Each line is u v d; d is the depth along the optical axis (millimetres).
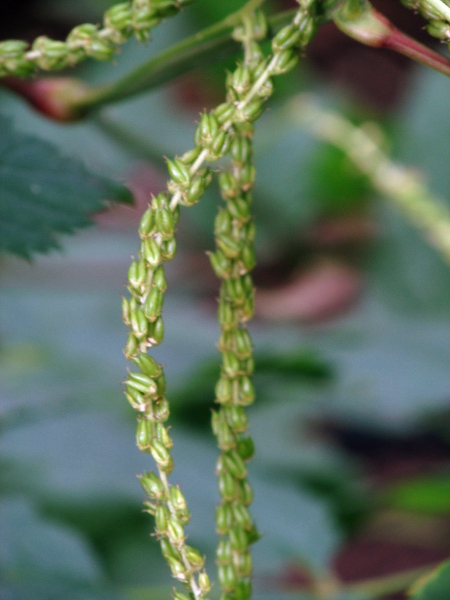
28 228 203
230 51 184
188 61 190
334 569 324
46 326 352
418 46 142
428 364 288
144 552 270
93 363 309
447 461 384
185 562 140
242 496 156
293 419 336
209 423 293
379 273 414
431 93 433
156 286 138
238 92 141
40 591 206
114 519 272
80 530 266
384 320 369
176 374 288
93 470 241
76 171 205
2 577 207
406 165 423
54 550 212
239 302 154
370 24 142
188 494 244
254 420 320
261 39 165
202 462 254
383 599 291
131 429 259
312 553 237
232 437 155
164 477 140
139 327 138
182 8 154
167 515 140
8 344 340
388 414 307
